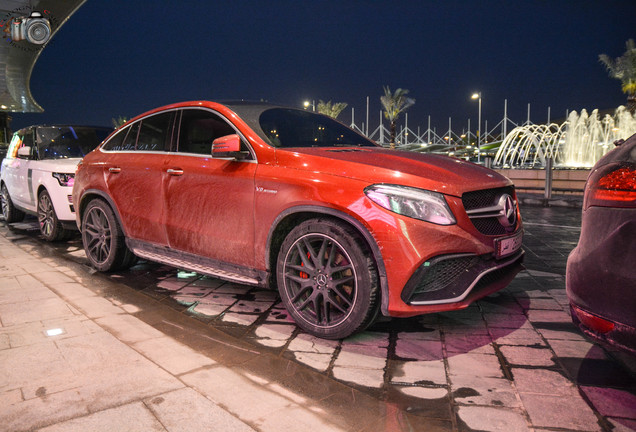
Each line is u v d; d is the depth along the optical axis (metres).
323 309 3.00
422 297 2.73
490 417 2.08
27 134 7.22
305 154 3.10
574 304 2.10
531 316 3.38
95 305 3.49
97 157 4.71
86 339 2.82
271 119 3.69
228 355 2.73
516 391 2.31
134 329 3.02
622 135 39.31
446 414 2.11
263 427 1.95
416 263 2.62
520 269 3.26
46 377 2.34
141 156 4.20
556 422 2.04
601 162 2.07
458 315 3.42
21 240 6.42
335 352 2.79
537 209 10.65
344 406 2.16
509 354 2.75
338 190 2.83
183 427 1.92
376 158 3.07
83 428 1.90
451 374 2.50
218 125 3.69
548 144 40.66
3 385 2.26
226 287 4.17
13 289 3.86
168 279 4.42
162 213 3.92
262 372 2.51
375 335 3.06
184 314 3.45
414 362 2.65
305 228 2.97
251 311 3.53
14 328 2.99
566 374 2.49
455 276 2.74
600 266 1.96
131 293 3.96
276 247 3.24
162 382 2.30
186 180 3.70
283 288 3.13
